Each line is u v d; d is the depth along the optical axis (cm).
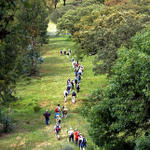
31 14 4769
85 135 2600
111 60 3297
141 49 1689
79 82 4609
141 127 1647
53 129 2930
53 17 10650
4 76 1189
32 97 4025
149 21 3719
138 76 1534
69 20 8288
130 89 1603
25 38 1264
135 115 1535
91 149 2295
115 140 1750
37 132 2839
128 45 3189
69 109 3556
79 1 12094
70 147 2227
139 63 1477
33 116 3384
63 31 9225
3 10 834
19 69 1549
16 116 3325
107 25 4325
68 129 2858
